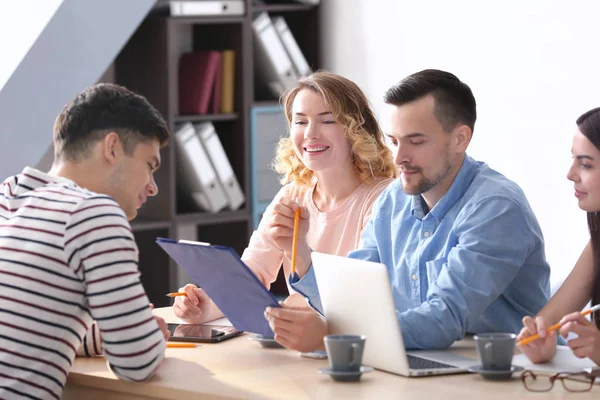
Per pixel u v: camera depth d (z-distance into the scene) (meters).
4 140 4.43
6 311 2.07
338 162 3.12
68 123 2.23
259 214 5.52
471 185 2.54
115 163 2.23
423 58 5.27
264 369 2.15
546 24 4.65
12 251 2.09
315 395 1.90
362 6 5.61
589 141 2.35
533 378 2.00
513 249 2.41
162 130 2.29
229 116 5.40
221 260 2.21
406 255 2.63
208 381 2.05
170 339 2.50
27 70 4.48
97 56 4.72
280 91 5.57
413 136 2.48
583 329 2.06
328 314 2.27
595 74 4.43
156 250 5.30
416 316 2.29
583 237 4.49
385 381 2.01
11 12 4.79
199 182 5.23
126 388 2.09
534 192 4.74
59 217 2.08
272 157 5.56
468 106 2.52
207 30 5.60
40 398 2.07
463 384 1.98
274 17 5.68
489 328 2.54
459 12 5.06
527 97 4.75
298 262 2.66
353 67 5.70
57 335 2.07
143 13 4.85
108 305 2.03
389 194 2.78
